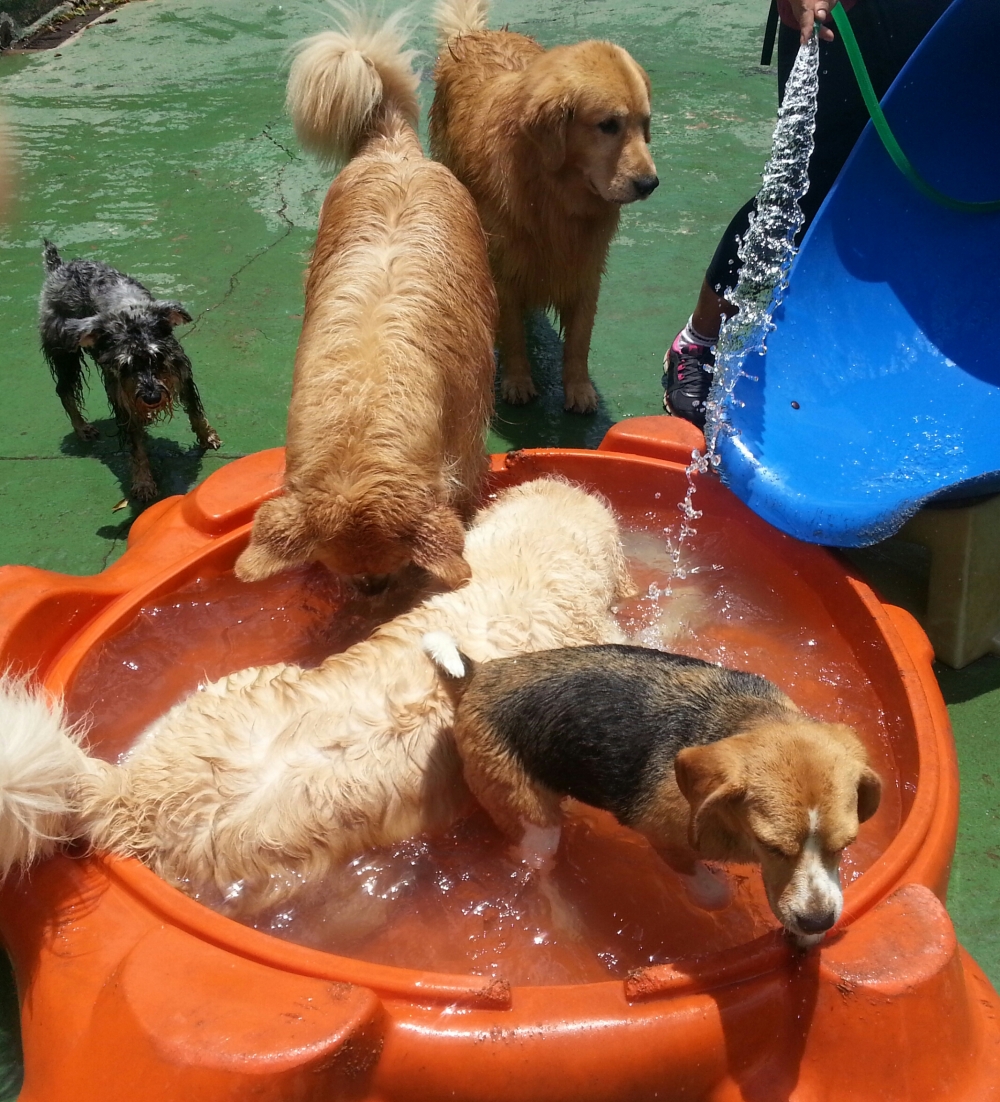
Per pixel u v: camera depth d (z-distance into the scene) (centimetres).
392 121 220
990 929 142
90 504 218
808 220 217
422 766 145
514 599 160
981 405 193
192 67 437
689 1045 114
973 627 175
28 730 130
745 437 184
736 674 140
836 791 114
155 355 211
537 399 243
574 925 135
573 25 457
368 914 138
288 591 183
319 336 175
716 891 135
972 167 200
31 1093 119
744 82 394
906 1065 116
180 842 136
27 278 290
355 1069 112
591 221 222
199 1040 112
